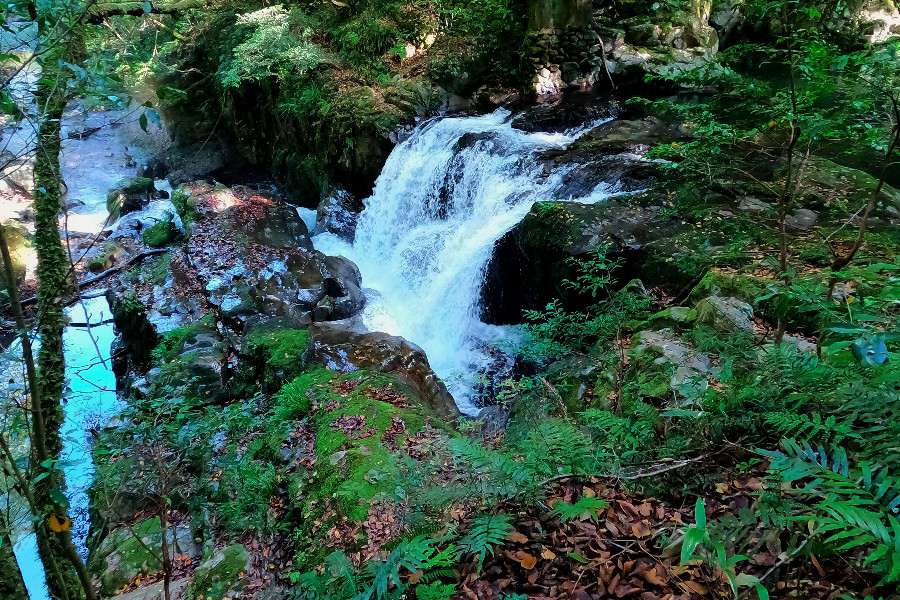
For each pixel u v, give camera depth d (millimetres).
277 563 3715
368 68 11734
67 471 5016
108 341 8531
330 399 5039
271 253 8891
